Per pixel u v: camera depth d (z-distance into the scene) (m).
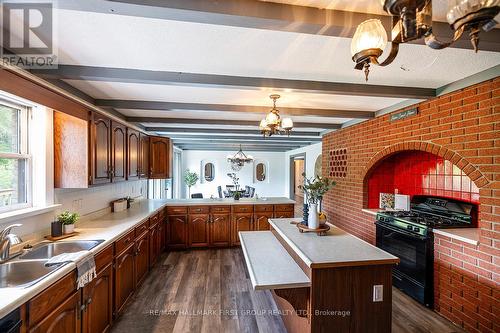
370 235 3.55
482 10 0.75
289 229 2.50
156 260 3.72
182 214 4.28
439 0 1.21
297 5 1.25
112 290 2.22
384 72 2.08
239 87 2.19
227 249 4.35
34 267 1.63
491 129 2.00
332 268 1.69
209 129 4.93
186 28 1.44
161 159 4.75
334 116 3.38
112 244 2.21
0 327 1.11
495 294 1.96
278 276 1.73
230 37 1.54
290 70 2.05
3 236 1.64
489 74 1.99
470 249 2.17
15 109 2.05
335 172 4.62
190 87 2.39
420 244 2.62
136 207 3.91
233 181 9.20
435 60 1.85
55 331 1.46
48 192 2.24
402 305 2.61
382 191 3.87
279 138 6.21
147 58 1.82
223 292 2.86
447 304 2.38
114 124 3.05
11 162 2.01
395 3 0.80
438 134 2.49
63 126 2.38
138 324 2.26
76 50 1.69
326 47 1.67
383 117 3.32
